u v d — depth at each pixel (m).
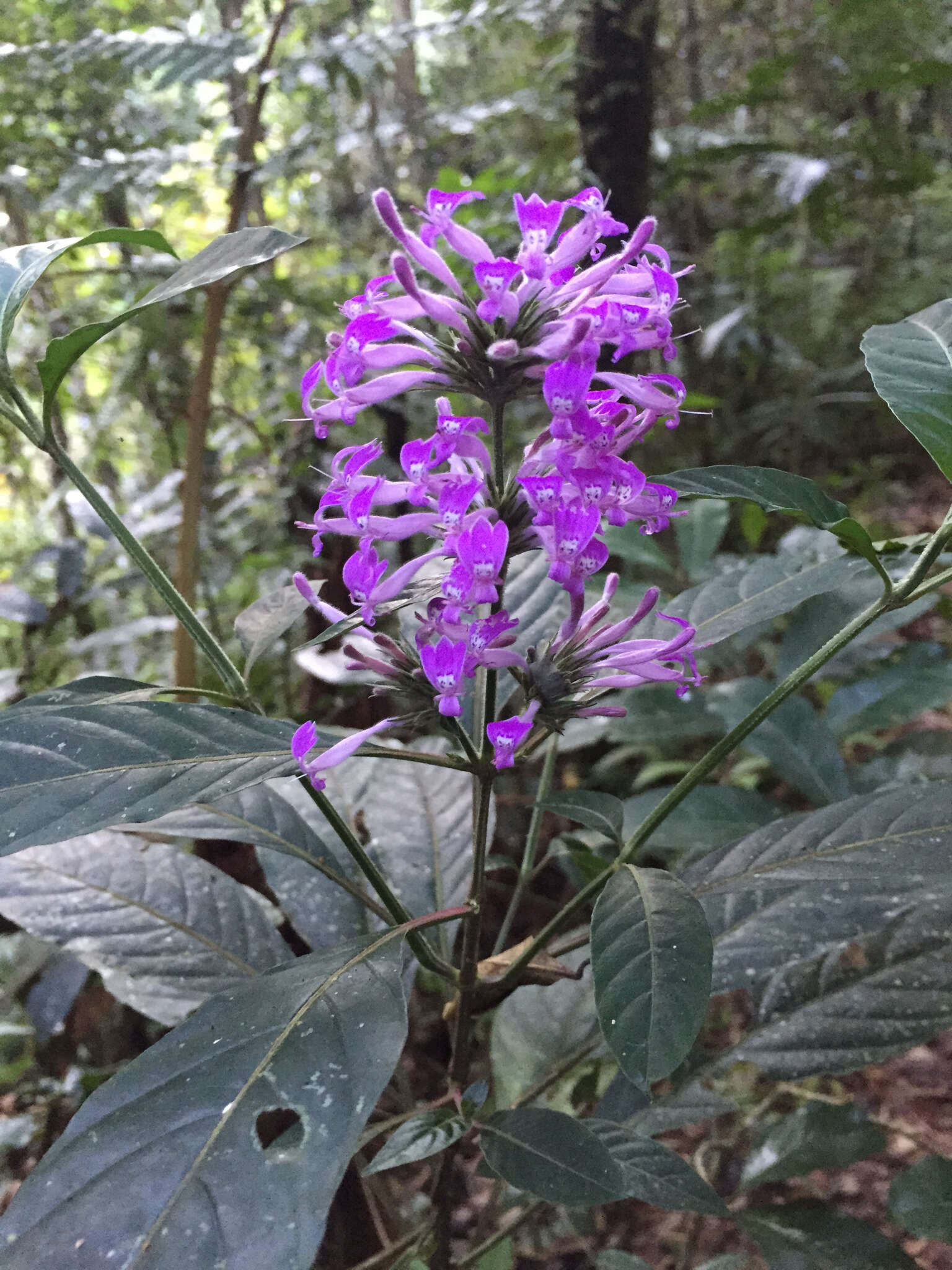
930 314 0.34
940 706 0.54
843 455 1.69
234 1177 0.21
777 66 1.13
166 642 0.97
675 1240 0.59
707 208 1.63
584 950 0.50
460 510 0.27
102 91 0.83
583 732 0.61
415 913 0.43
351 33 1.06
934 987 0.40
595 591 0.46
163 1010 0.40
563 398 0.25
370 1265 0.41
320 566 0.90
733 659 0.74
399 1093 0.48
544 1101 0.58
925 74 1.10
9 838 0.25
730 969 0.37
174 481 0.83
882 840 0.33
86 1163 0.22
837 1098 0.68
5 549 1.10
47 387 0.31
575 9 0.88
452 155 1.35
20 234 0.97
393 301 0.28
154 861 0.44
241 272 0.67
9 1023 0.64
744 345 1.50
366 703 0.77
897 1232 0.59
